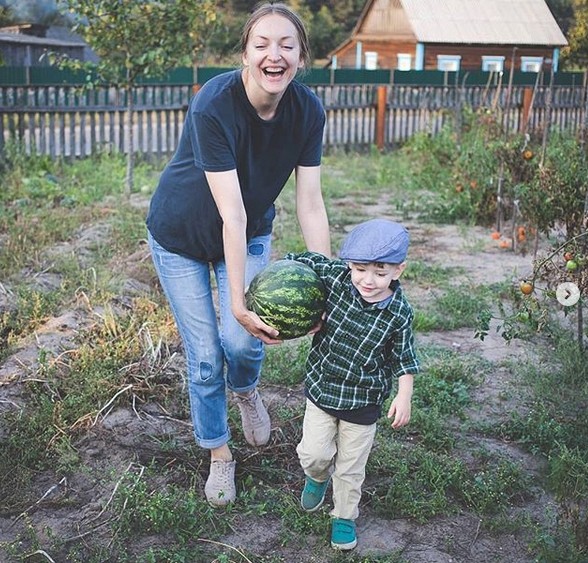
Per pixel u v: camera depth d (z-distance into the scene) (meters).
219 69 17.16
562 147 10.66
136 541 4.15
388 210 12.29
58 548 4.09
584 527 4.15
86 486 4.61
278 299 3.90
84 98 15.96
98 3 12.27
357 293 3.89
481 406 5.63
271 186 4.26
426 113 19.84
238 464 4.79
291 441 5.01
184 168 4.21
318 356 4.00
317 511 4.34
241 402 4.75
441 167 14.36
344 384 3.94
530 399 5.75
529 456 5.02
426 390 5.69
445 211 11.57
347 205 12.65
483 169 11.41
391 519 4.36
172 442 4.94
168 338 6.34
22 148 15.36
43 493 4.54
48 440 4.96
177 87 16.86
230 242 3.97
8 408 5.36
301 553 4.09
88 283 7.75
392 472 4.70
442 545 4.17
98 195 12.77
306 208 4.34
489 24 29.78
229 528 4.24
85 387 5.48
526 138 10.51
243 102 3.96
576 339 6.71
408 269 8.73
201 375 4.36
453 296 7.73
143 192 13.42
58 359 5.90
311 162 4.30
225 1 32.31
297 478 4.68
